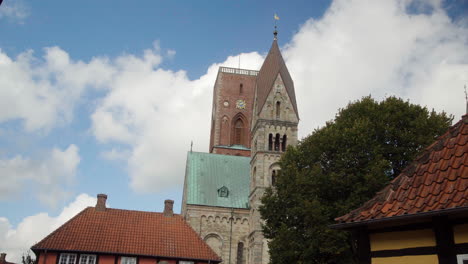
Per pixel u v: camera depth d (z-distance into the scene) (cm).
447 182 1505
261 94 8225
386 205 1648
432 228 1509
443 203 1430
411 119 4484
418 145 4206
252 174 8131
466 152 1539
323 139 4503
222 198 8162
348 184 4041
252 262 7256
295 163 4800
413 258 1545
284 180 4656
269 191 4888
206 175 8494
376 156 4044
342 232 3841
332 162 4381
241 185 8525
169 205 6066
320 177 4216
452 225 1450
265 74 8450
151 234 5569
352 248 3956
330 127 4634
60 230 5234
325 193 4247
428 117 4525
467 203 1345
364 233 1728
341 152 4303
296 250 4134
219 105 10538
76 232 5262
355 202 3853
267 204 4706
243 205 8138
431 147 1731
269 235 4675
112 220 5641
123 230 5512
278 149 7938
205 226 7812
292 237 4194
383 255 1648
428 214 1425
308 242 4041
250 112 10644
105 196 5850
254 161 8012
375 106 4666
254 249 7188
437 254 1474
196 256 5400
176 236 5650
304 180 4309
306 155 4781
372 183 3834
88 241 5175
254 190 7650
